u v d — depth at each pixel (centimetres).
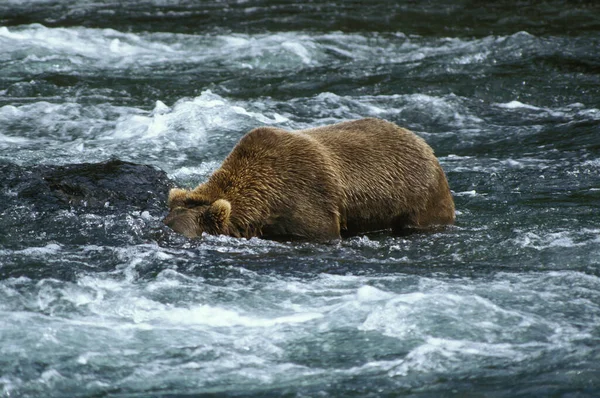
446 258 1672
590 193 2070
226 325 1358
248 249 1662
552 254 1667
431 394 1170
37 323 1335
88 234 1709
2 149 2294
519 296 1450
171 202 1703
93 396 1162
